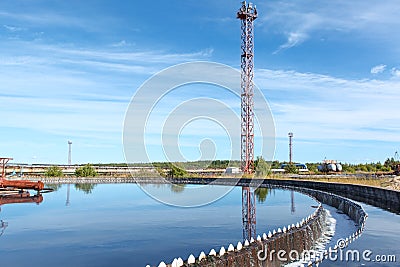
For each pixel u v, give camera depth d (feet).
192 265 38.73
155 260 50.55
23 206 110.22
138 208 102.94
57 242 61.36
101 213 93.97
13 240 62.95
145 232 68.33
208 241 61.00
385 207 94.94
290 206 104.99
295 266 49.42
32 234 67.97
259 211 94.79
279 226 73.97
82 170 257.75
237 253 43.80
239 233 67.00
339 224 80.74
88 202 119.24
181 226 74.13
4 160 167.22
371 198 119.55
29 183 148.36
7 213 95.30
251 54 170.71
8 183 148.87
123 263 49.32
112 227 73.97
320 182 161.79
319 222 70.69
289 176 218.59
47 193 155.02
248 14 172.45
